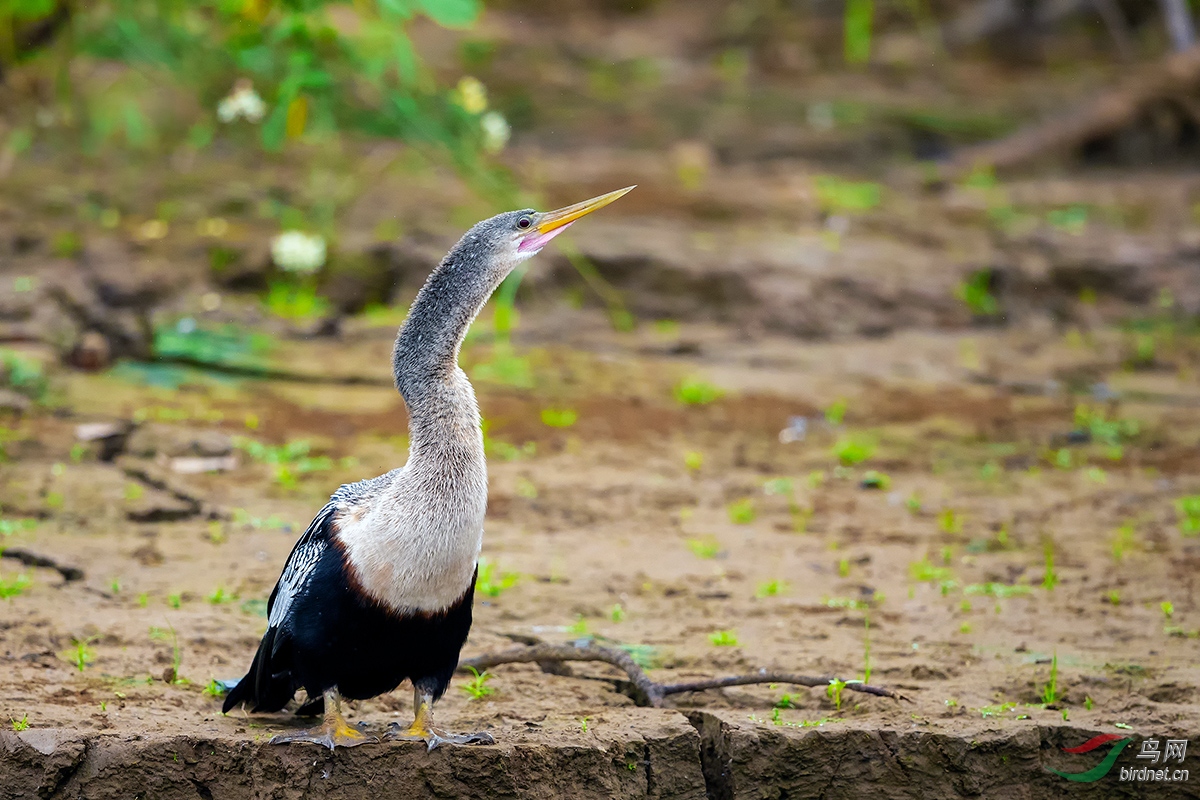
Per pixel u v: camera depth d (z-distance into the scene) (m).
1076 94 31.52
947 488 12.91
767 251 19.56
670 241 19.70
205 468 12.50
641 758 7.16
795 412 15.32
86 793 6.64
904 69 34.88
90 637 8.29
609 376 16.28
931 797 7.29
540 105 29.67
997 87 32.84
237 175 21.61
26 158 21.56
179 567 9.89
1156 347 18.34
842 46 36.62
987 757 7.29
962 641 8.89
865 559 10.62
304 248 17.16
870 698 7.82
